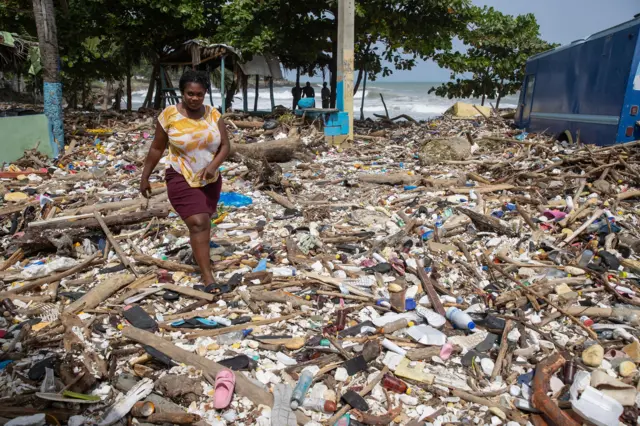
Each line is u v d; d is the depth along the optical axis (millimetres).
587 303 3988
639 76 8828
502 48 22547
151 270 4574
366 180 8344
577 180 7598
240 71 17172
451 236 5578
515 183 7863
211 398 2857
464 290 4348
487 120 16719
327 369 3146
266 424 2674
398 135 14430
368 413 2777
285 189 7684
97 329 3527
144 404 2756
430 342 3432
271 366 3195
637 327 3619
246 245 5316
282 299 4012
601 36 9922
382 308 3957
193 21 17938
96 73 21469
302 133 12656
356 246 5277
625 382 2947
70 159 10070
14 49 11234
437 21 17422
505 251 5023
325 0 16375
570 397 2760
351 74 12617
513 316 3754
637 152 8477
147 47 20109
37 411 2693
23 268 4672
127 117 16250
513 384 3023
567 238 5234
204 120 3787
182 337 3508
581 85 10773
